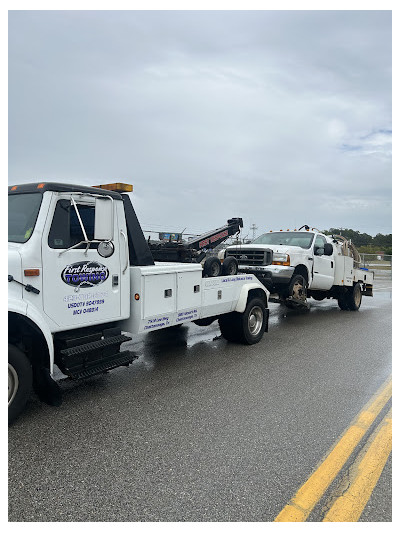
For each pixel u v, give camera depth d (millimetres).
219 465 3115
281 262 8711
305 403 4402
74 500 2664
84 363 4113
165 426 3764
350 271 11273
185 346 6852
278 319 9992
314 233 10258
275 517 2541
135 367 5594
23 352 3809
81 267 4191
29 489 2770
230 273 6852
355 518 2553
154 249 6961
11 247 3789
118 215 4621
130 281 4883
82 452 3268
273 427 3795
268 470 3064
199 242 7383
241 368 5629
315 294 11680
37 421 3818
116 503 2641
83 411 4066
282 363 5930
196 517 2518
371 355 6500
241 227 8578
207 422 3869
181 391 4684
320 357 6324
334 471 3074
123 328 4984
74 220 4160
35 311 3727
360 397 4621
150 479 2908
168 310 5258
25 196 4066
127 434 3590
